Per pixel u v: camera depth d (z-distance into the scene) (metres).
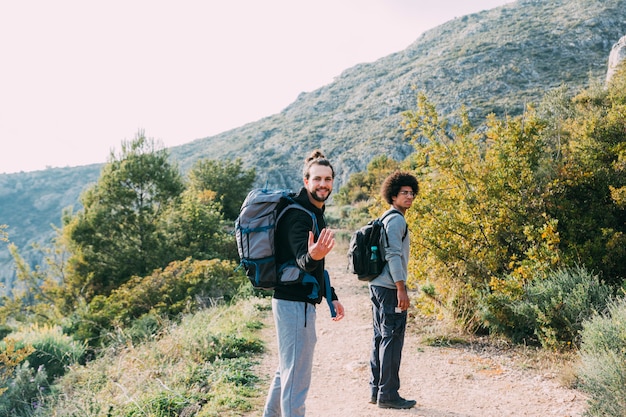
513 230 6.75
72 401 5.04
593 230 6.84
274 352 6.39
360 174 43.97
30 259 115.38
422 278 6.98
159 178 18.22
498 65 103.00
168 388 4.80
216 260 13.23
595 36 103.88
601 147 7.65
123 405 4.59
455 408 4.19
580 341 5.15
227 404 4.36
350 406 4.38
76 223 17.53
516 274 6.12
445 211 7.18
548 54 103.06
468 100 90.19
